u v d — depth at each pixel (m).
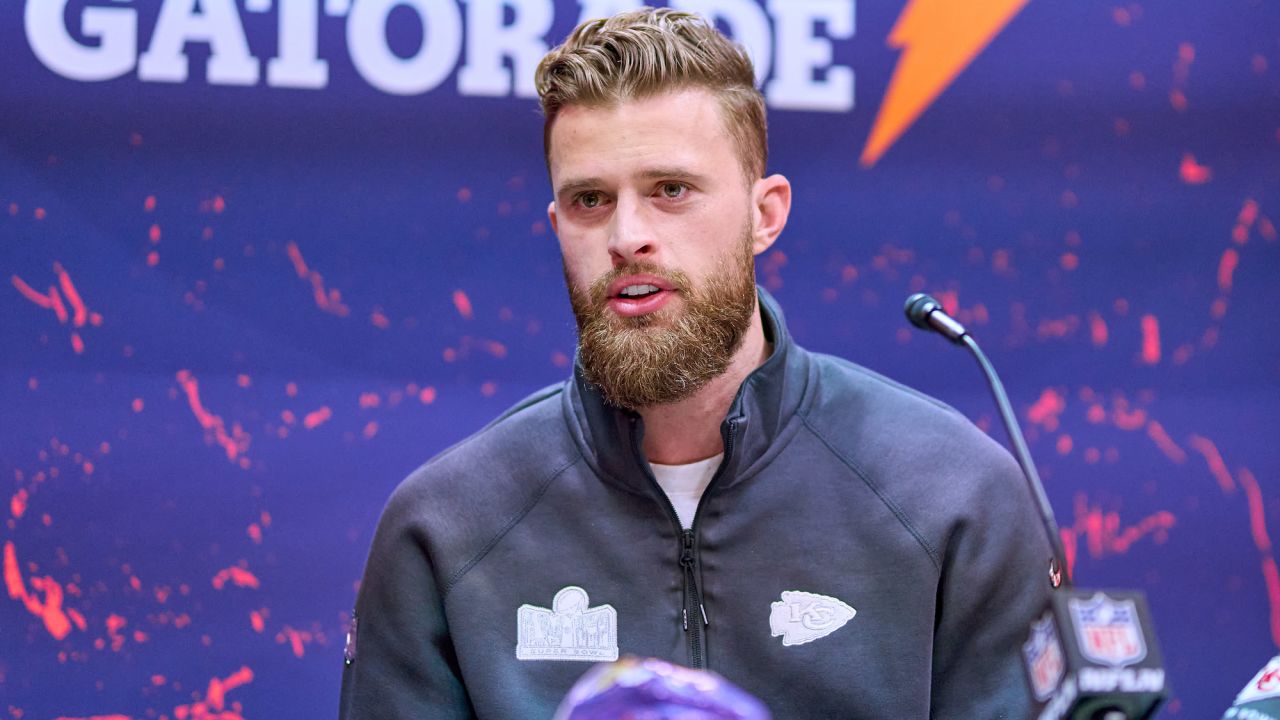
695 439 3.24
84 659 4.89
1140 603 2.05
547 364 5.20
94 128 5.00
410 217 5.15
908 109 5.31
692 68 2.99
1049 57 5.33
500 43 5.20
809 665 3.12
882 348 5.28
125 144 5.02
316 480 5.06
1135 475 5.27
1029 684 2.15
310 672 5.01
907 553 3.17
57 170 4.98
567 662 3.19
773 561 3.19
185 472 4.99
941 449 3.30
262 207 5.08
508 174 5.20
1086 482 5.25
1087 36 5.33
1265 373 5.31
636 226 2.93
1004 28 5.32
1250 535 5.26
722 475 3.19
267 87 5.09
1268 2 5.35
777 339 3.32
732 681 3.14
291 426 5.06
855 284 5.28
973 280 5.30
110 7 5.02
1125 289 5.31
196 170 5.05
